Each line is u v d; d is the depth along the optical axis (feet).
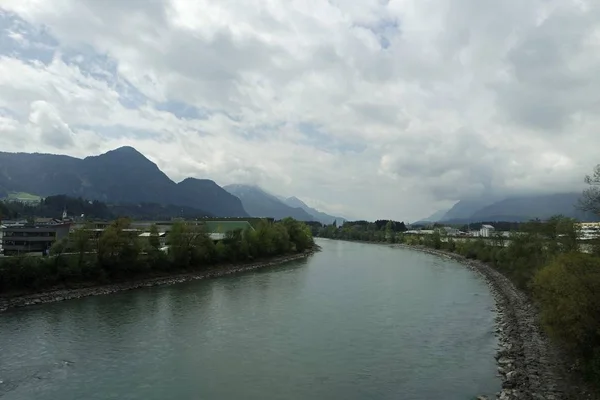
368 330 184.55
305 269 426.10
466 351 154.92
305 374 132.67
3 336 174.81
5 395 116.37
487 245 499.10
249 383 125.59
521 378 121.90
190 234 380.78
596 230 185.47
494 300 254.68
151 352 154.51
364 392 118.93
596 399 103.04
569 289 120.16
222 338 172.45
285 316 211.61
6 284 247.29
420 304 242.58
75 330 184.55
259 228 518.78
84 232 299.79
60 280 274.57
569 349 133.59
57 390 119.96
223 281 338.54
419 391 119.24
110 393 118.11
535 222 299.58
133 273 322.14
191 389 120.98
